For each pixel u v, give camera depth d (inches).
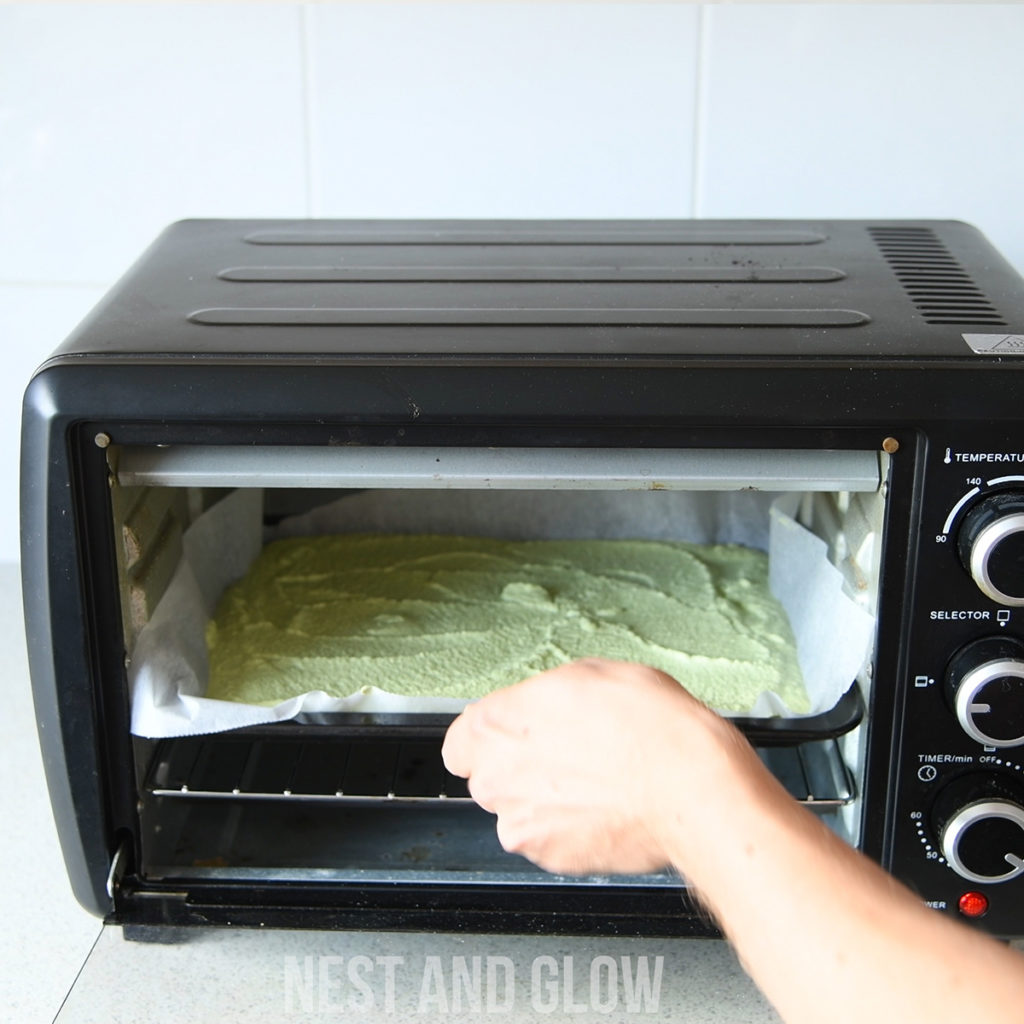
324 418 21.6
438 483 22.2
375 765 26.1
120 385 21.4
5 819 29.2
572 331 23.0
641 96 33.9
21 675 34.3
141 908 24.3
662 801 16.5
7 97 34.3
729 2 32.9
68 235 35.8
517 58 33.7
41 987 24.7
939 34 32.9
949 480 21.4
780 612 29.6
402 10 33.4
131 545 23.5
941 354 21.6
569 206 35.2
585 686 18.3
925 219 33.0
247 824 26.3
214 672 26.8
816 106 33.8
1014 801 22.6
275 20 33.5
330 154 34.9
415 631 28.6
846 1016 14.1
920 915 14.6
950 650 22.3
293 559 32.1
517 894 24.1
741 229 30.9
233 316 23.9
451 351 21.9
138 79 34.2
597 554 32.4
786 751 26.2
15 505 38.6
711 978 24.8
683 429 21.7
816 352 21.8
